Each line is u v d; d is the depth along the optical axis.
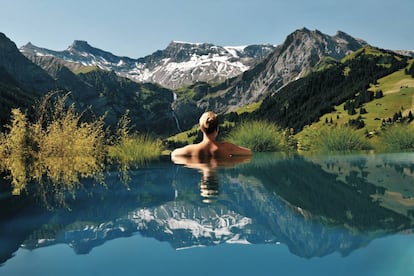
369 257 1.71
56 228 2.35
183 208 2.91
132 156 9.05
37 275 1.54
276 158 8.09
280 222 2.42
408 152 10.61
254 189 3.78
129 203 3.15
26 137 8.09
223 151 8.78
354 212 2.68
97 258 1.76
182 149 8.84
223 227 2.34
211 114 8.84
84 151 8.88
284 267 1.59
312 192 3.58
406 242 1.94
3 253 1.86
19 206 3.05
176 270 1.58
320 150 13.16
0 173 5.53
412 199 3.16
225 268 1.61
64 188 4.03
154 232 2.25
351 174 4.94
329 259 1.70
